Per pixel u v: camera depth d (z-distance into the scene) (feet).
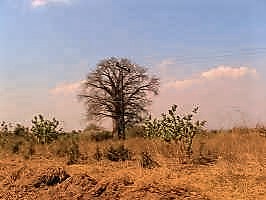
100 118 175.83
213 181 37.81
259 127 63.52
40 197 32.94
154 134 62.03
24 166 40.09
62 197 31.96
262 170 40.73
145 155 48.67
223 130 65.00
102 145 64.23
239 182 37.04
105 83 177.27
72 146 60.23
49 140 72.13
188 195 30.89
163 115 54.60
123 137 94.58
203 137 61.26
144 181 33.37
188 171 42.80
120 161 52.03
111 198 30.55
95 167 46.55
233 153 47.91
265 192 33.94
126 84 177.06
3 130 81.25
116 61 176.04
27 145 66.85
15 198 33.65
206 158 47.85
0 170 41.57
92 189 31.68
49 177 34.86
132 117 175.73
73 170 42.63
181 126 51.52
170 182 35.60
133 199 29.73
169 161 47.88
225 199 32.07
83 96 176.45
